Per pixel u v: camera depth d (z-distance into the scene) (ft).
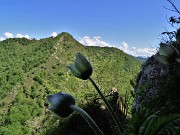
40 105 335.06
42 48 544.21
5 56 544.21
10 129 281.13
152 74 19.29
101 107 28.25
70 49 531.50
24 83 400.67
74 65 5.55
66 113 5.04
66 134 28.78
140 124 4.44
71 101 5.11
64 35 561.84
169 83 16.43
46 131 32.22
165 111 8.88
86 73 5.48
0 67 500.74
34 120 44.88
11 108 325.21
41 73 424.87
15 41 597.93
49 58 489.67
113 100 29.43
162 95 15.76
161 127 4.39
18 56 537.65
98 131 4.98
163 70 18.34
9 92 400.06
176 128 4.34
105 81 45.83
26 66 471.21
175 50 6.65
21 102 343.26
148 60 20.97
